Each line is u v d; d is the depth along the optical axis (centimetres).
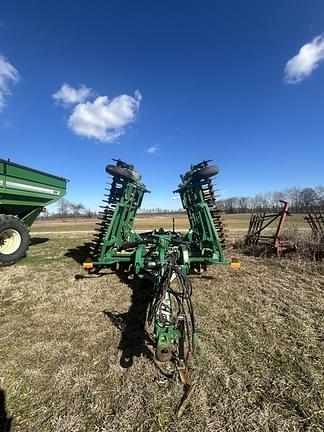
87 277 586
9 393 237
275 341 314
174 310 400
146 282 528
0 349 309
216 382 244
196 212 592
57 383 248
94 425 203
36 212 867
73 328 356
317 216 895
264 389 235
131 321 374
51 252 917
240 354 288
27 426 203
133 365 272
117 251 563
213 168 511
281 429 195
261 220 905
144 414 211
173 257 408
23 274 628
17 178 754
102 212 522
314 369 261
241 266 681
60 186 944
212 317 381
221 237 554
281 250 768
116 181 532
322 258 727
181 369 249
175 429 197
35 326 364
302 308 409
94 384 246
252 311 401
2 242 715
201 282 547
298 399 223
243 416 207
